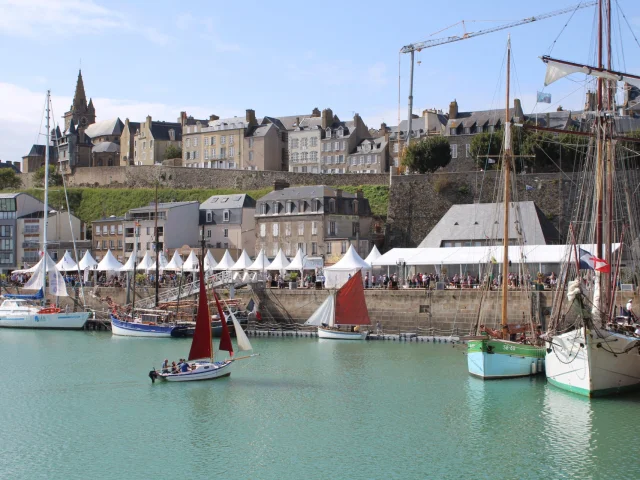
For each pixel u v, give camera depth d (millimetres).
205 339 49562
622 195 70500
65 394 45719
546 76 50281
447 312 65500
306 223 95188
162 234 109438
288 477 31344
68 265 91062
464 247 73438
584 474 31141
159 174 139000
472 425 37875
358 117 143250
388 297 67812
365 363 54562
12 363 56375
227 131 148750
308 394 45062
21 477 31750
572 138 92062
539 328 53062
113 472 32219
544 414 39312
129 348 63781
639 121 96500
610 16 50281
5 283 97938
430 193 95062
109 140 190125
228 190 129000
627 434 35781
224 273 81375
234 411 41281
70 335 73500
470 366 48969
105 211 135125
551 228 81938
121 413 41125
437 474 31453
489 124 114875
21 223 118312
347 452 34281
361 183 117188
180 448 35156
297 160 145375
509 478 30906
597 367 40906
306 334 69625
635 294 56656
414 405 41969
